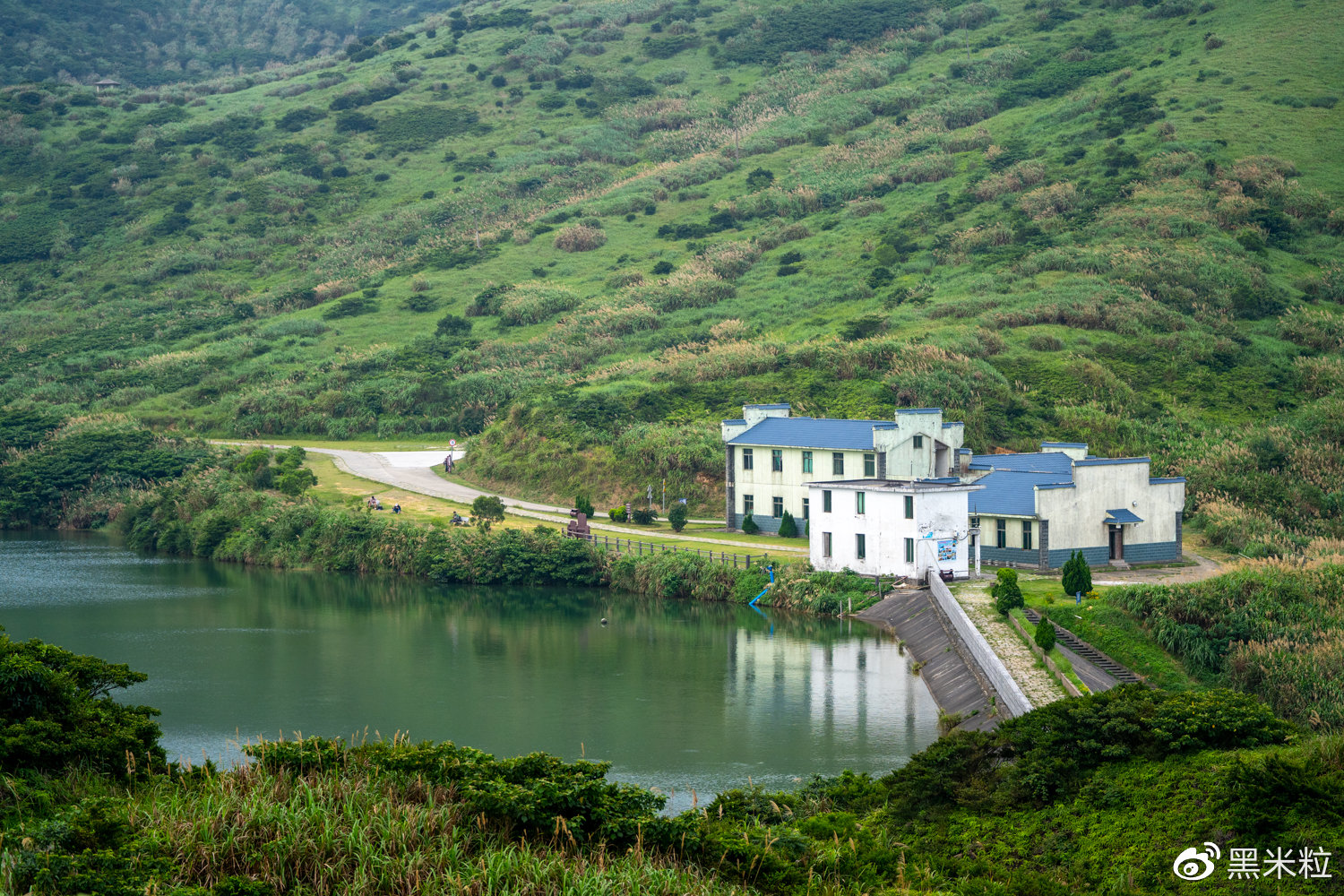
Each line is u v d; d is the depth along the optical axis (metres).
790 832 27.69
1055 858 30.86
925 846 32.44
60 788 24.84
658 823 25.58
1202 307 123.56
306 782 24.94
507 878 22.48
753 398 111.06
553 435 108.81
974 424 101.50
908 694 55.69
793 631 68.88
